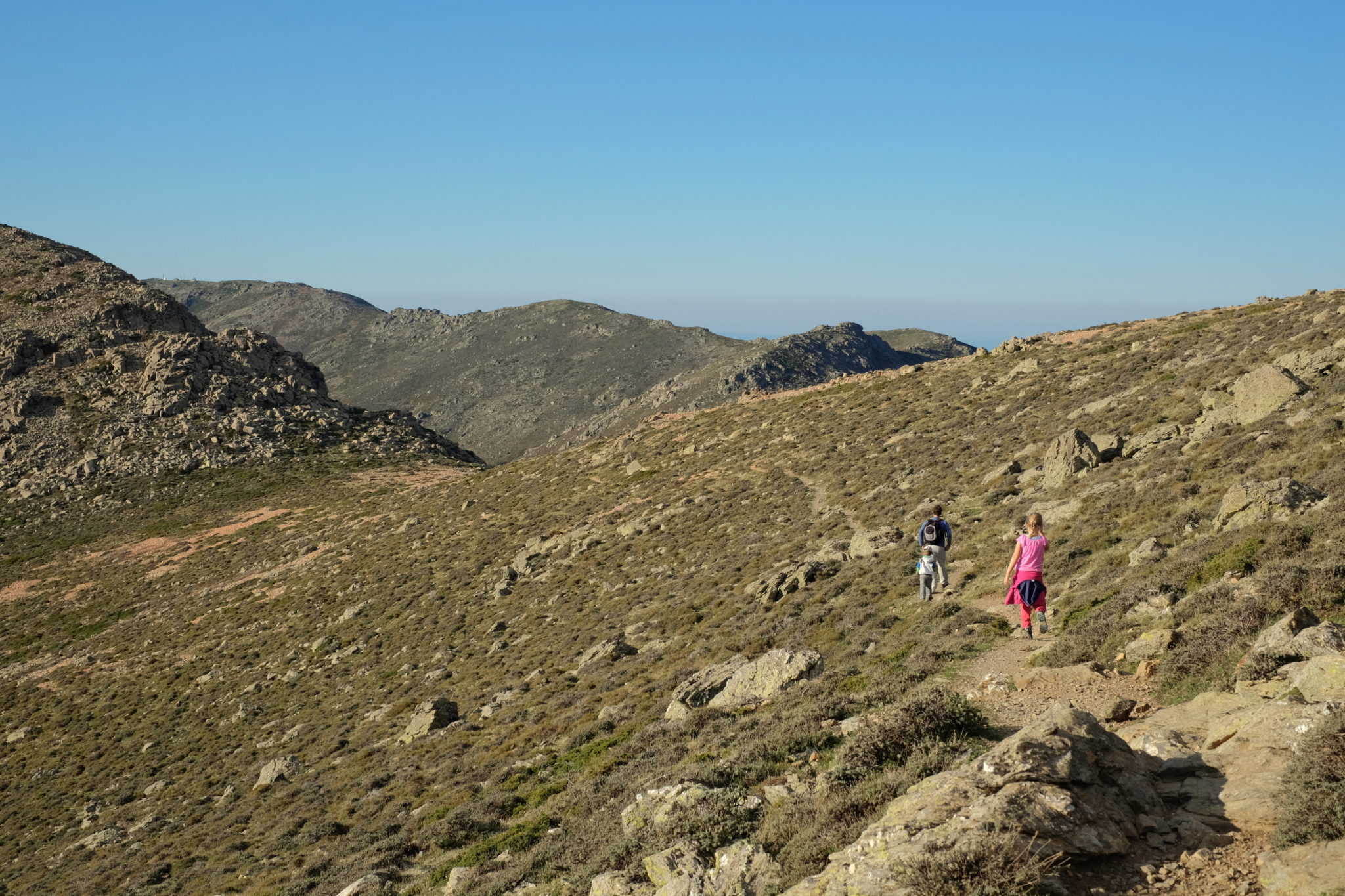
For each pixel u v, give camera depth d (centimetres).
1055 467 3412
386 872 1811
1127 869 643
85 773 4428
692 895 886
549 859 1384
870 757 989
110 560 9588
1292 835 609
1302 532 1487
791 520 4844
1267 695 903
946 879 618
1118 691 1167
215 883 2477
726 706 1980
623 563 5141
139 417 13462
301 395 15675
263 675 5291
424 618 5425
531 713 3072
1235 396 3108
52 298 16038
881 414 7106
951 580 2552
